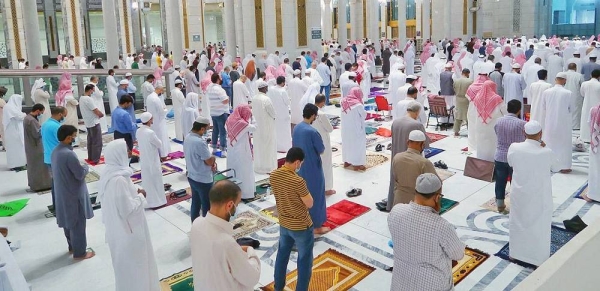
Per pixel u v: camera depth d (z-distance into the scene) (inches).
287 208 153.3
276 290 165.9
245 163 254.8
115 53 616.7
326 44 1057.5
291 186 150.5
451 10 1038.4
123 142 147.4
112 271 191.0
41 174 289.6
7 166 346.3
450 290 115.3
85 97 339.6
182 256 199.6
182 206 256.4
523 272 173.9
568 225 205.5
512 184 176.9
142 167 251.4
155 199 253.3
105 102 528.4
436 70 580.1
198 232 106.5
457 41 874.1
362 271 180.7
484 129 284.7
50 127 240.8
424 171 162.6
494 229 210.4
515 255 180.2
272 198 261.6
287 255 161.9
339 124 432.1
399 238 116.2
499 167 220.8
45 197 280.1
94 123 343.0
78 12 979.9
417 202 114.7
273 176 154.6
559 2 1391.5
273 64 654.5
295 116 427.2
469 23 1041.5
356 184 276.5
